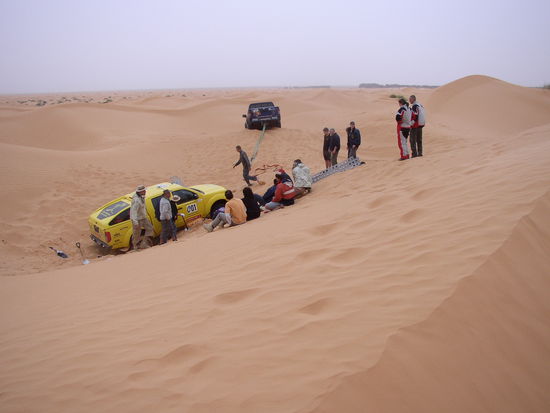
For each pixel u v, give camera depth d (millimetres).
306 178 11812
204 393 3010
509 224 4402
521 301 3562
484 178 6305
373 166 12336
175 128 38188
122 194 15828
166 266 6766
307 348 3275
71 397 3312
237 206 9664
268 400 2771
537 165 6086
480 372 2980
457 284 3605
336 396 2650
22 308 6051
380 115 29125
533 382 3014
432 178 7809
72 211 13969
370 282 4094
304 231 6395
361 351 3047
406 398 2713
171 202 10703
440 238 4578
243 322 3959
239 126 39250
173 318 4449
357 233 5598
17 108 56625
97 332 4512
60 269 9586
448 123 28109
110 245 10719
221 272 5590
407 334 3139
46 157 18719
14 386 3643
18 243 11695
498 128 29156
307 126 36062
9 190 14461
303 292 4285
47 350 4285
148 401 3059
